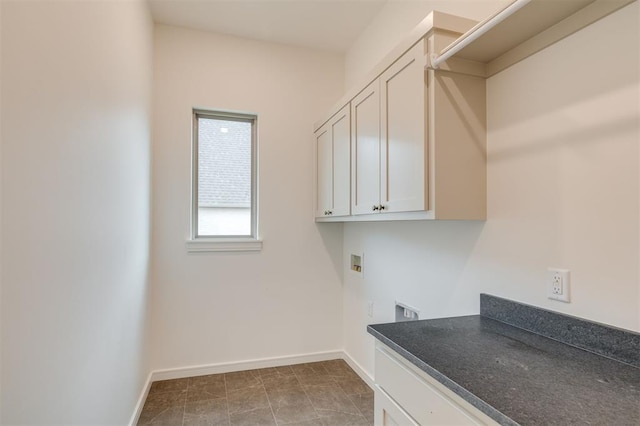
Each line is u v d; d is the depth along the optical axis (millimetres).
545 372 920
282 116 3008
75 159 1145
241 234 2980
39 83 914
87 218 1253
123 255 1774
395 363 1168
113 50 1563
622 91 1000
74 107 1135
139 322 2197
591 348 1060
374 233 2578
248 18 2633
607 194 1036
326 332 3104
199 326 2762
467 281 1618
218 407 2262
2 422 761
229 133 2971
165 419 2121
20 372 832
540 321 1229
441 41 1374
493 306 1438
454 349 1095
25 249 852
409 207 1511
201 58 2807
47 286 961
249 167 3014
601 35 1052
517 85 1339
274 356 2951
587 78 1093
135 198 2047
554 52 1199
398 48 1587
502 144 1402
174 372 2686
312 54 3107
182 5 2467
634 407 746
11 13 790
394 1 2316
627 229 988
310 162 3080
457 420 874
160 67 2709
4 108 766
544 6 1076
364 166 1962
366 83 1917
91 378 1302
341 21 2662
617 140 1013
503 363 983
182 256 2732
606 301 1037
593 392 811
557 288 1181
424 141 1412
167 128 2715
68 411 1098
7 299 779
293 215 3023
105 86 1450
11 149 793
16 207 813
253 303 2902
